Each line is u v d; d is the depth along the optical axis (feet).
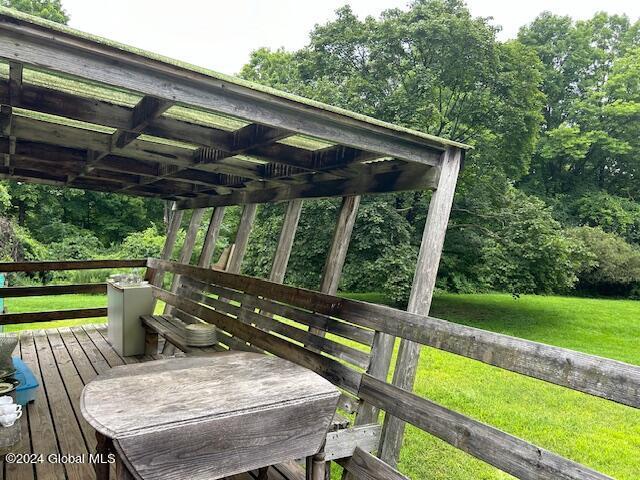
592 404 15.24
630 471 10.54
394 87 30.32
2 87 6.19
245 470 4.31
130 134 7.63
